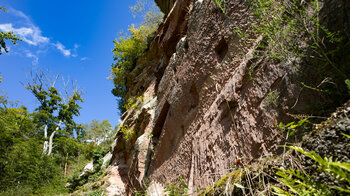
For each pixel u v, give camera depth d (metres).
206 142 3.28
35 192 14.60
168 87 6.05
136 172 7.71
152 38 16.25
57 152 31.45
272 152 1.92
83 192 11.58
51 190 15.50
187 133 4.29
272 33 1.82
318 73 1.62
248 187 1.34
